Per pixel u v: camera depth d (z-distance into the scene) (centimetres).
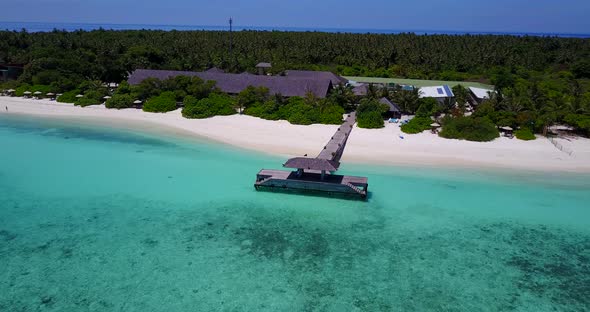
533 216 3178
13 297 2175
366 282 2369
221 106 6212
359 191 3359
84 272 2392
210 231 2880
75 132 5316
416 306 2191
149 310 2105
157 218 3042
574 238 2888
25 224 2912
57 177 3772
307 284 2339
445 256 2642
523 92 6278
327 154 4088
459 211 3238
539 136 5238
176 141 4928
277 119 5916
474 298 2262
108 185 3612
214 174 3909
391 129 5450
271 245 2722
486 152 4562
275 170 3741
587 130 5194
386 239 2827
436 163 4228
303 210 3234
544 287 2370
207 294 2233
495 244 2791
